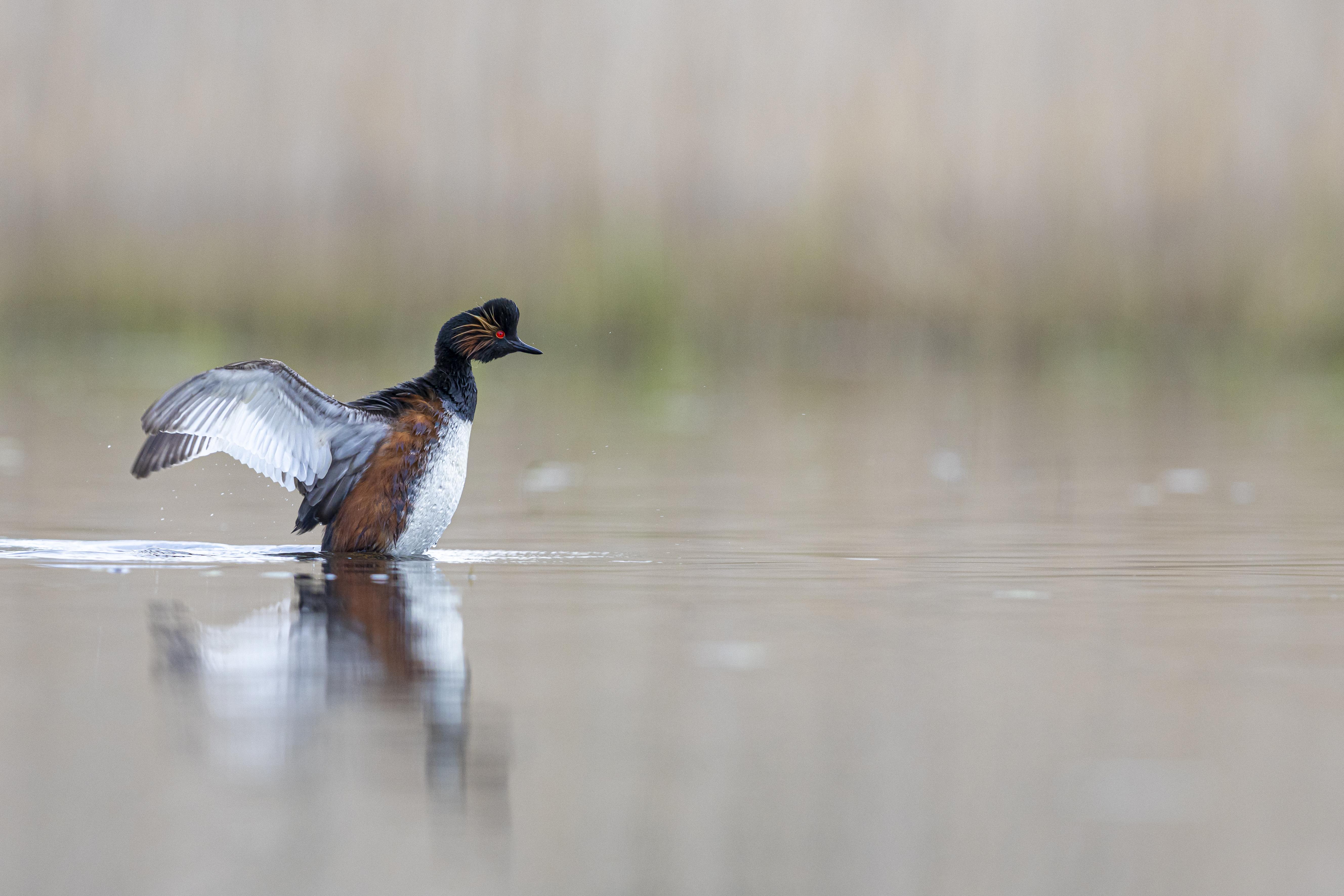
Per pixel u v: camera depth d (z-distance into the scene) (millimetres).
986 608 8250
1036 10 31406
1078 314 29656
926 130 30953
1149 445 18156
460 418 10328
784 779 5336
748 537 11156
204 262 30766
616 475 15414
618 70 32125
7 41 31953
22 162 31344
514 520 12125
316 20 32406
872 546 10703
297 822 4906
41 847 4699
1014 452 17391
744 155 31281
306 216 31406
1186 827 4930
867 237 30469
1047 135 30594
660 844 4785
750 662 6914
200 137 31844
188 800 5074
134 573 9180
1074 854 4727
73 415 20250
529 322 30094
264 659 6848
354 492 9977
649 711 6094
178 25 32438
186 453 9703
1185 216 29578
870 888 4516
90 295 30625
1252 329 28844
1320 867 4621
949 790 5223
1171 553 10359
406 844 4762
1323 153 29281
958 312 30062
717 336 30234
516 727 5863
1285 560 10008
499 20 32219
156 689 6316
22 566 9438
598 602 8375
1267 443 18359
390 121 31547
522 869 4602
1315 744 5676
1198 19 30812
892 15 32062
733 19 32125
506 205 31156
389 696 6258
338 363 25125
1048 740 5730
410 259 30547
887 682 6574
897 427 20125
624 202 31094
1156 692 6418
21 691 6270
